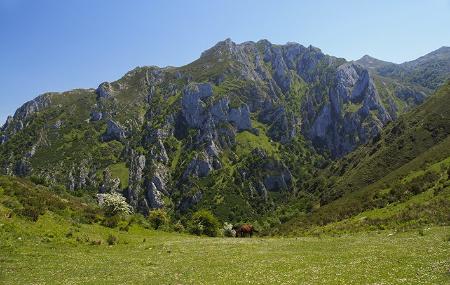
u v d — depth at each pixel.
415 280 21.50
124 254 39.72
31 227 42.41
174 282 25.86
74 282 26.06
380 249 33.47
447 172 81.50
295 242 46.16
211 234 96.88
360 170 193.50
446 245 31.52
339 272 25.52
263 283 23.92
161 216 87.88
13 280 26.50
